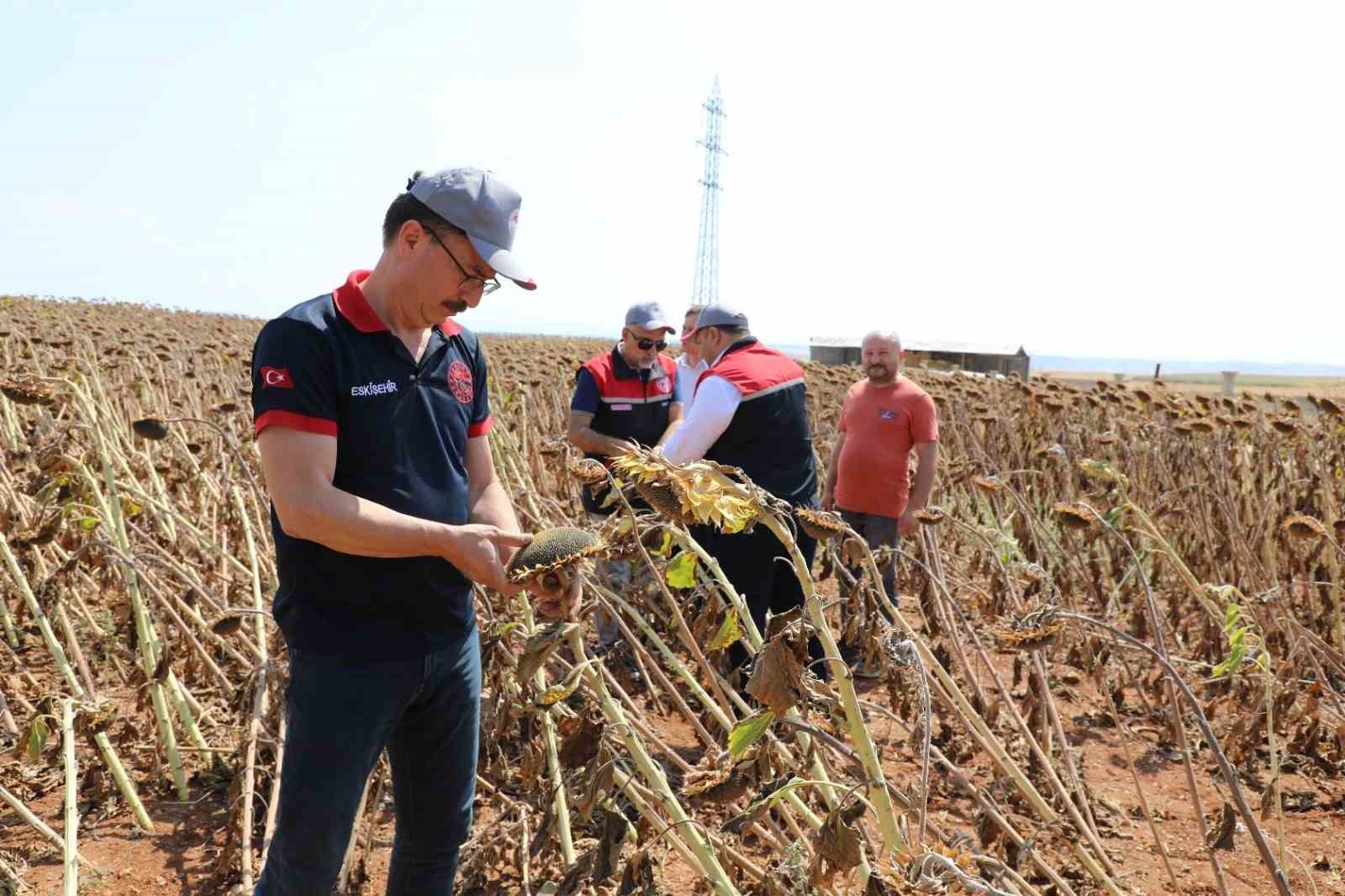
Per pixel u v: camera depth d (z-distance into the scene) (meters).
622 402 6.06
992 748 3.18
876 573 2.36
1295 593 6.80
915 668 2.34
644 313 5.97
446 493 2.59
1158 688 5.27
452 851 2.84
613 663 5.23
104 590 5.88
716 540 4.88
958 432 9.61
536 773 2.76
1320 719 4.83
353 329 2.39
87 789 4.18
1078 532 7.04
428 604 2.52
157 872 3.67
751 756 2.37
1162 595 6.66
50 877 3.61
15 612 5.79
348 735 2.47
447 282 2.40
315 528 2.29
